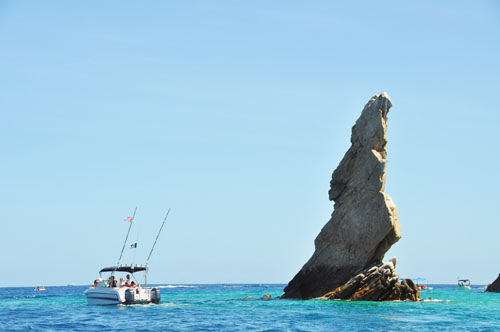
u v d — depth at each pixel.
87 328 44.50
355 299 67.94
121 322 48.41
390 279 67.69
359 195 71.69
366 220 70.19
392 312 55.16
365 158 72.44
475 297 92.94
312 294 73.31
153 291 65.06
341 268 71.31
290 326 44.84
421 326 44.44
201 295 109.88
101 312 57.69
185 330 42.94
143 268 64.94
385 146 73.00
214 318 51.09
